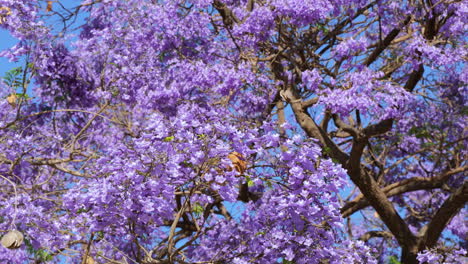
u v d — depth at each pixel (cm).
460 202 891
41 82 823
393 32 914
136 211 504
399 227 935
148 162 487
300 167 522
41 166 783
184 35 861
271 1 842
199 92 887
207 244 750
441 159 1082
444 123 1034
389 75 1007
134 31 866
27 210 568
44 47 770
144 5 888
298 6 778
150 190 495
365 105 741
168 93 826
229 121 546
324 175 523
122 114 973
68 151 832
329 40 945
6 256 546
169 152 497
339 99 748
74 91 846
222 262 609
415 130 1027
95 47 891
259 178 548
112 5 895
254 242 604
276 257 580
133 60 879
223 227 719
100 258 613
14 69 720
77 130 872
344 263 556
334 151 892
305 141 530
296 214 535
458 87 1063
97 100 868
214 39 929
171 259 557
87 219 530
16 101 779
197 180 524
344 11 933
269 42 921
